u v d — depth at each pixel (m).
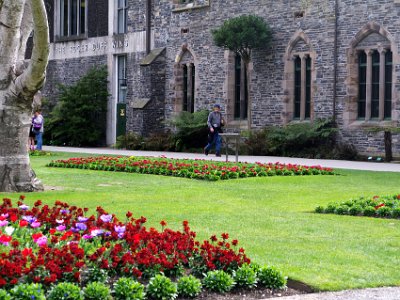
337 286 8.16
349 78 30.41
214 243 10.24
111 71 42.03
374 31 29.58
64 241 8.85
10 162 16.05
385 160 28.42
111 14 41.97
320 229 11.66
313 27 31.62
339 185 18.62
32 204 13.88
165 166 22.02
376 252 9.91
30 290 7.13
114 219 10.11
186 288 7.81
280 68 32.91
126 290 7.52
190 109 37.72
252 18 32.38
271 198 15.80
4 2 15.65
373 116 30.08
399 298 7.73
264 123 33.66
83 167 23.61
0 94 15.92
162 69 38.88
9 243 8.84
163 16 38.84
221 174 20.41
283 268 8.88
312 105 31.72
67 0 45.62
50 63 46.56
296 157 31.03
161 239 8.88
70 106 41.34
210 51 36.25
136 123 38.78
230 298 7.83
